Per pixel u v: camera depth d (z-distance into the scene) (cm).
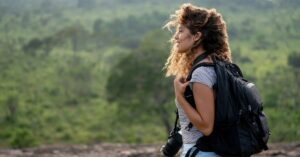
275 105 3659
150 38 3681
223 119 298
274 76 4331
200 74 305
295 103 3616
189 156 309
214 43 319
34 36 6906
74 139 3481
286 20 6631
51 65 5397
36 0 9675
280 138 2841
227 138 299
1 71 5191
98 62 5522
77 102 4578
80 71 5012
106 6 9650
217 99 301
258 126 303
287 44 6084
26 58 5634
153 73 3394
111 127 3812
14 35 6900
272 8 7494
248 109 300
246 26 7006
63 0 10056
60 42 6162
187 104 307
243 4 7994
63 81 4909
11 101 4147
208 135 301
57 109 4331
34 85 4800
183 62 328
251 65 5316
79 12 9162
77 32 6247
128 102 3522
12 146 2722
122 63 3528
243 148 297
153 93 3431
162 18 7650
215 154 303
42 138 3519
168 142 341
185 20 321
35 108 4222
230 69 316
